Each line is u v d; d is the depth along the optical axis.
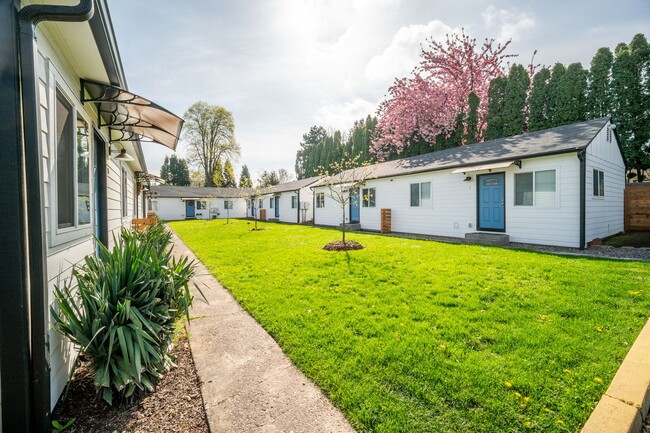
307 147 43.06
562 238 8.09
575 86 12.71
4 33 1.71
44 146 2.21
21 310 1.75
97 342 2.24
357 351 2.82
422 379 2.37
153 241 4.43
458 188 10.55
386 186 13.50
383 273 5.55
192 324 3.66
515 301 3.96
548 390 2.19
